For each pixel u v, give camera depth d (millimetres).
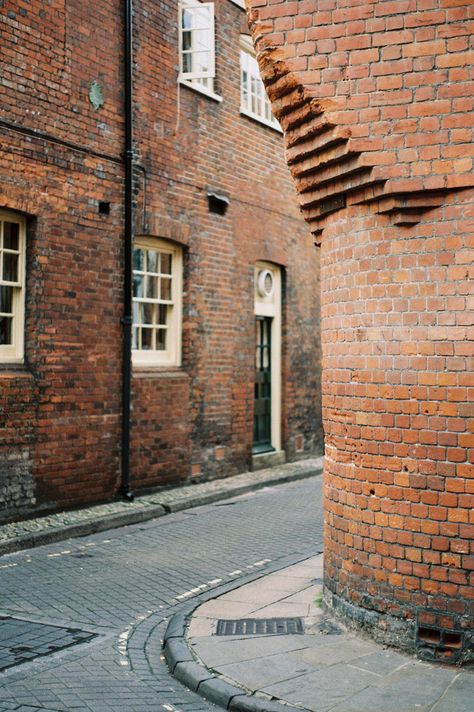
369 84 5461
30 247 9945
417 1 5348
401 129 5379
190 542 9367
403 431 5520
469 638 5246
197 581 7738
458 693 4832
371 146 5449
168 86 12320
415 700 4727
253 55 14875
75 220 10492
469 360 5266
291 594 6996
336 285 6047
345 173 5680
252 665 5309
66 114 10359
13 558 8438
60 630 6273
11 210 9680
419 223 5473
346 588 5973
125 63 11359
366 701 4727
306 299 16562
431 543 5391
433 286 5410
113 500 11094
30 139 9812
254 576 7672
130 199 11328
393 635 5551
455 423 5305
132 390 11461
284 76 5746
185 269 12789
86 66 10695
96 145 10852
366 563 5750
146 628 6398
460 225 5312
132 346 11891
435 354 5387
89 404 10672
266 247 14961
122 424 11203
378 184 5520
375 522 5676
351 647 5629
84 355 10602
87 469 10633
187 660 5426
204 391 13094
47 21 10086
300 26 5672
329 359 6195
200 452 13000
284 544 9305
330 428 6207
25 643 5938
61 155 10281
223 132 13680
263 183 14875
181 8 12617
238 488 12711
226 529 10117
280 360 15789
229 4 13945
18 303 9906
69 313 10391
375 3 5457
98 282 10852
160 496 11711
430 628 5379
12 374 9602
